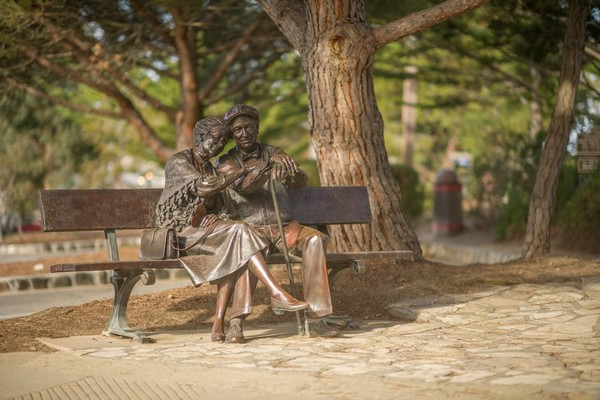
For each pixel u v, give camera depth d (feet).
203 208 21.09
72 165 89.66
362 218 25.23
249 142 21.93
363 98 30.48
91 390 16.02
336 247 30.94
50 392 15.92
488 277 27.84
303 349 19.22
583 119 54.24
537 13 40.81
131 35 47.91
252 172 21.11
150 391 15.87
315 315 20.75
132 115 54.95
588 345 18.79
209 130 21.54
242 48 57.67
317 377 16.39
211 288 27.27
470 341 19.74
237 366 17.47
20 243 73.72
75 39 47.01
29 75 50.55
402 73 59.52
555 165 33.94
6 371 17.53
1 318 27.76
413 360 17.63
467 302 24.76
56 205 21.59
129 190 22.66
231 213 21.88
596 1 37.42
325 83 30.35
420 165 135.03
